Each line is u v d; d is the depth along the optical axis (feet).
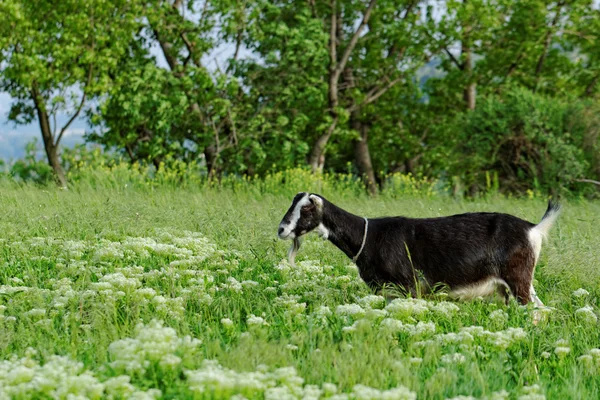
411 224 24.61
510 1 93.15
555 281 28.25
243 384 14.69
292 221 24.64
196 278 26.84
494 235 24.08
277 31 83.97
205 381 14.61
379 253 24.43
